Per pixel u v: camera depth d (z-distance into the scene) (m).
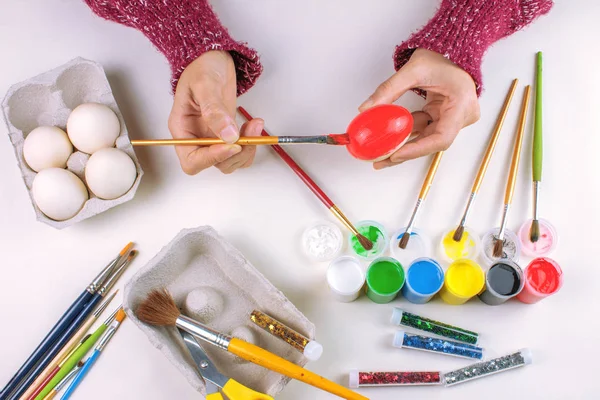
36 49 1.04
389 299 0.87
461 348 0.85
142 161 0.96
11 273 0.92
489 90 0.98
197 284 0.87
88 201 0.89
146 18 0.89
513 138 0.96
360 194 0.94
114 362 0.87
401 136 0.76
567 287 0.89
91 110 0.90
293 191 0.94
